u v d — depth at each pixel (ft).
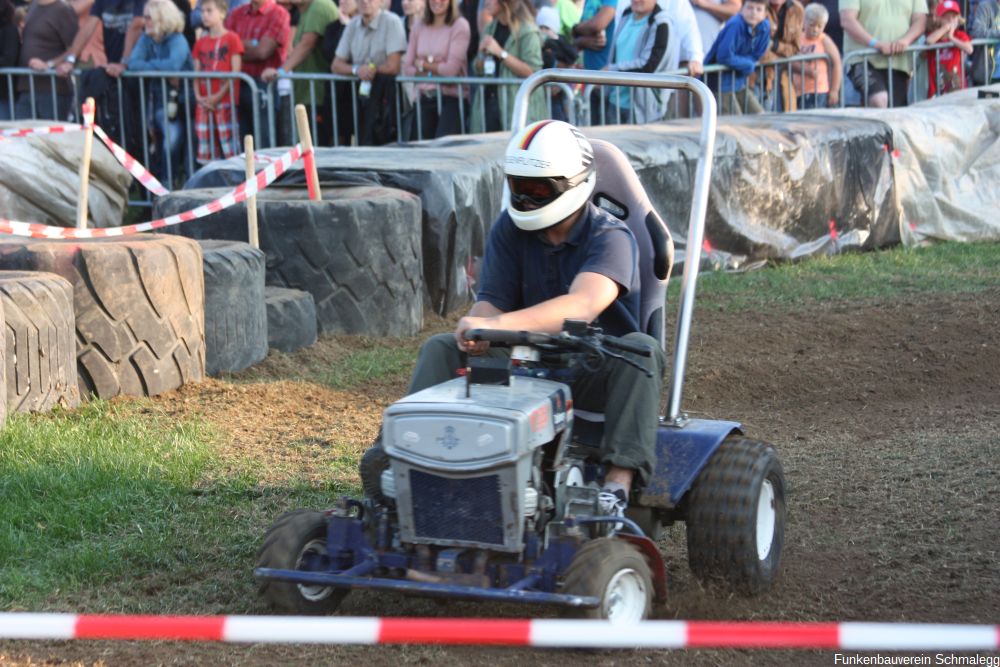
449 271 65.51
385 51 87.45
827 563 33.99
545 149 29.14
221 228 60.13
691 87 34.35
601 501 27.48
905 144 90.17
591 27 90.84
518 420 25.67
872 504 39.06
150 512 36.40
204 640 28.35
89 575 31.81
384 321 60.75
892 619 30.17
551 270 30.53
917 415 50.52
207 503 37.60
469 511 26.27
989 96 98.02
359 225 59.41
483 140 77.05
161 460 40.75
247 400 48.75
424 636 18.48
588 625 18.52
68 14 94.48
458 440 25.89
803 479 41.81
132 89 90.63
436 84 88.28
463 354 30.12
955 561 34.01
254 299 53.98
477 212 67.77
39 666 26.71
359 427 46.47
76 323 46.75
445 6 87.20
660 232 33.32
